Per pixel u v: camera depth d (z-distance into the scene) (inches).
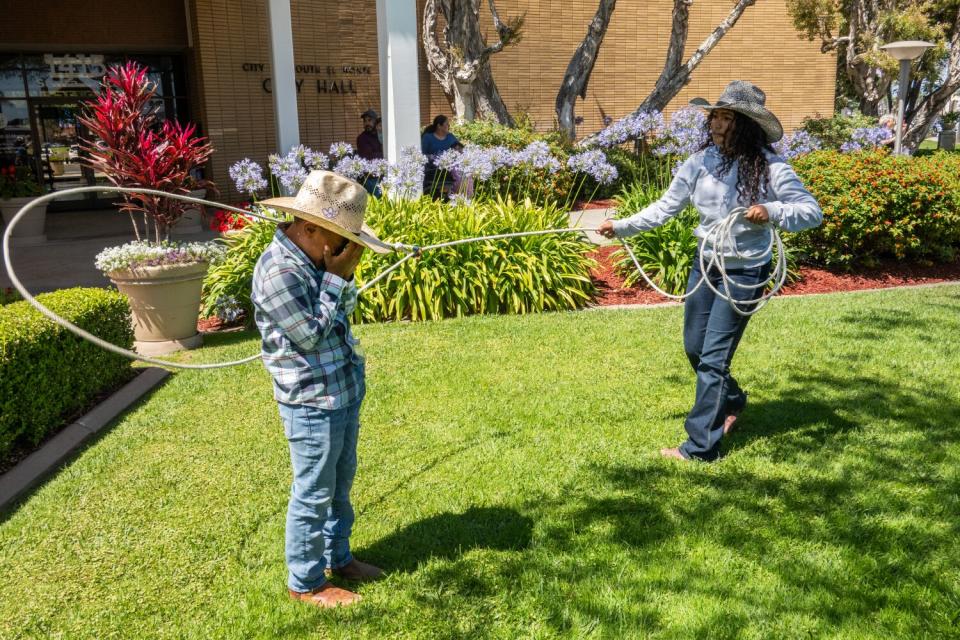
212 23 593.6
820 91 850.8
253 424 185.8
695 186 157.8
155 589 121.3
